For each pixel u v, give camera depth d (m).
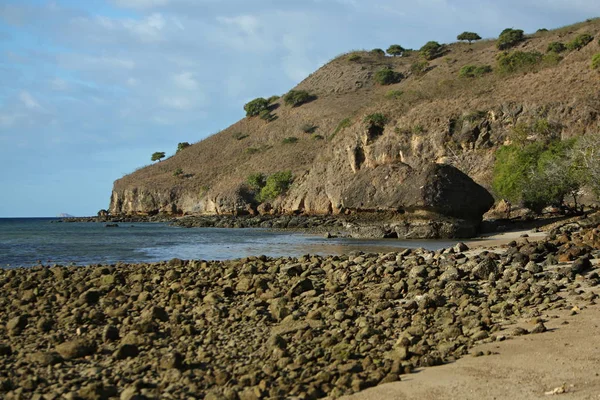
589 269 15.89
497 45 127.56
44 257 30.77
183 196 117.38
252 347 9.75
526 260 18.62
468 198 43.97
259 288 15.16
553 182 43.91
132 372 8.66
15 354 9.97
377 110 85.69
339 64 155.12
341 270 18.34
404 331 10.26
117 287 16.36
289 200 86.06
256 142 131.25
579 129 61.84
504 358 8.27
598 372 7.30
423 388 7.23
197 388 7.81
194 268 20.75
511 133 65.44
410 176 46.75
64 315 12.70
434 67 134.50
